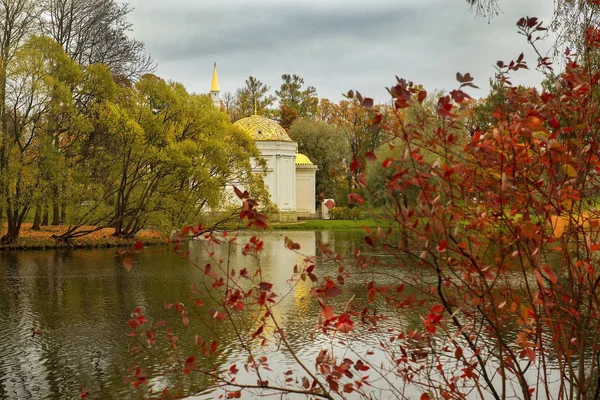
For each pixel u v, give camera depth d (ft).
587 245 13.93
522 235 13.28
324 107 280.92
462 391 24.14
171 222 106.52
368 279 57.82
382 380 27.91
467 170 13.93
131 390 28.84
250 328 40.88
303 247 114.21
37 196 97.14
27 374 31.89
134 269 76.02
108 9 131.75
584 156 14.23
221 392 28.09
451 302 14.96
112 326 42.83
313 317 44.93
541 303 13.60
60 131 103.14
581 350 14.96
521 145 13.41
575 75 13.79
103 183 111.34
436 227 12.39
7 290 59.11
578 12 24.99
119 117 99.35
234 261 88.43
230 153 114.93
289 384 28.73
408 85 12.97
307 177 224.33
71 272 72.84
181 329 41.11
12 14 113.39
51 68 101.60
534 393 26.08
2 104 97.25
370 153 12.94
